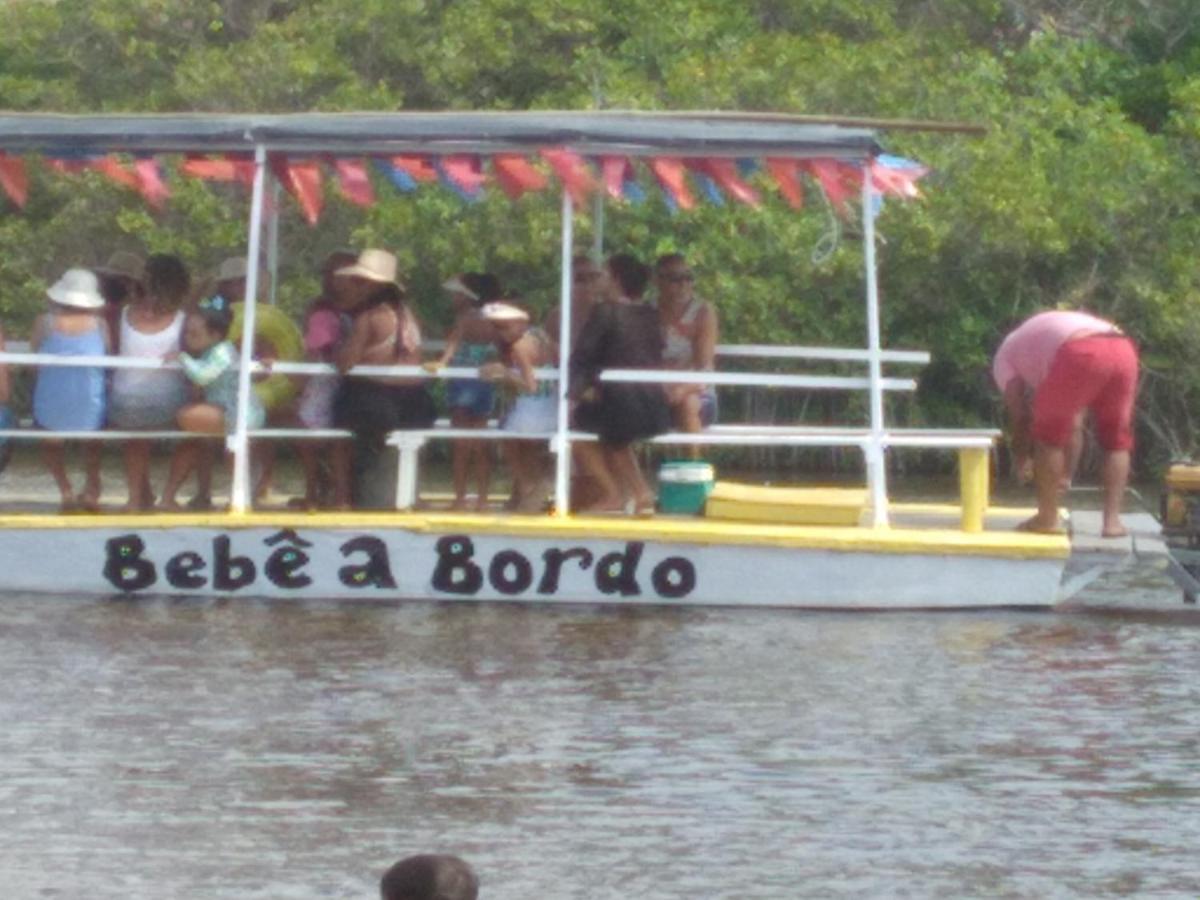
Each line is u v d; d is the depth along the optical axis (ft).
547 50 343.05
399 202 298.76
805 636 147.33
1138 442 322.96
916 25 355.56
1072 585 156.15
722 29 338.54
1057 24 374.63
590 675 136.56
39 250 309.63
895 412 320.09
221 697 131.03
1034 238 310.86
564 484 155.74
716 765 119.75
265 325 160.35
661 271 161.17
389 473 160.45
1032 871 105.29
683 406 160.04
